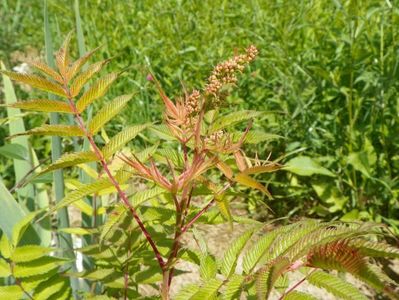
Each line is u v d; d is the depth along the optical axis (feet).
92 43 16.35
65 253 6.94
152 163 4.06
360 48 11.47
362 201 11.32
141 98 14.05
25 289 5.17
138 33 16.21
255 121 12.46
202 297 3.88
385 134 11.05
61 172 6.95
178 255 4.87
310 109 12.17
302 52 12.92
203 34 15.70
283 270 3.42
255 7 14.88
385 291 3.04
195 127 4.22
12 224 6.39
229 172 4.08
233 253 4.34
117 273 5.15
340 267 3.26
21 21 21.17
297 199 12.03
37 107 4.31
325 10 14.78
